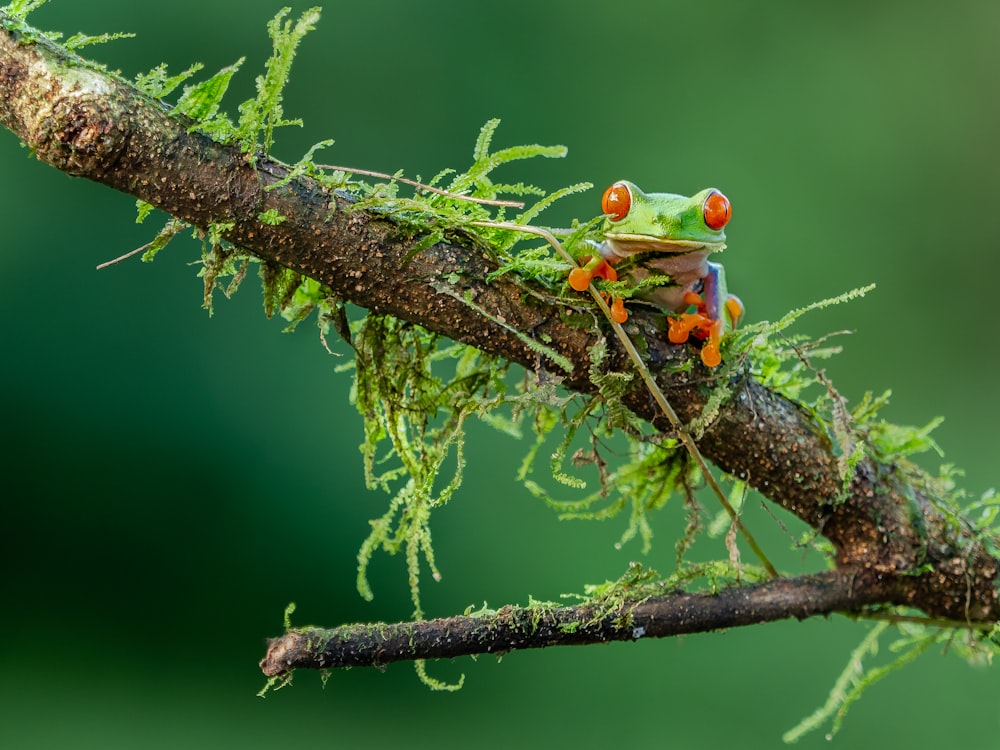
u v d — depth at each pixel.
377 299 3.68
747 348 4.00
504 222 3.72
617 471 4.70
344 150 14.17
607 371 3.85
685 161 15.23
